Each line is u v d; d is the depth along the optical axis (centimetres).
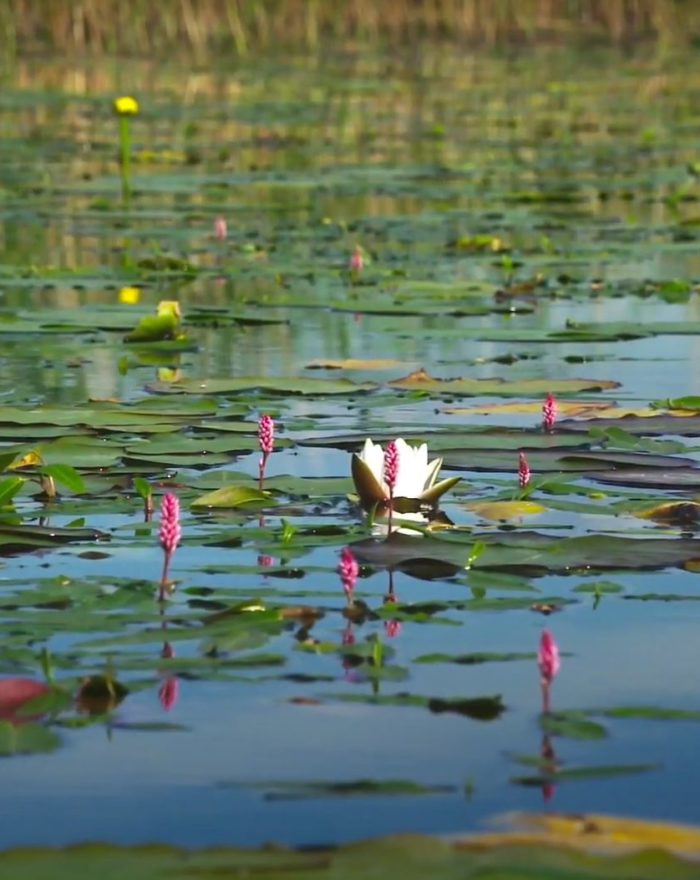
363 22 4556
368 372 1033
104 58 4112
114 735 431
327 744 425
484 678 475
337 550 614
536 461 757
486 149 2722
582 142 2816
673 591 559
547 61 4272
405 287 1426
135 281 1447
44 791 396
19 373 1023
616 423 838
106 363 1063
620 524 653
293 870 330
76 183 2292
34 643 502
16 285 1409
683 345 1145
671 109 3338
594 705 454
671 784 398
